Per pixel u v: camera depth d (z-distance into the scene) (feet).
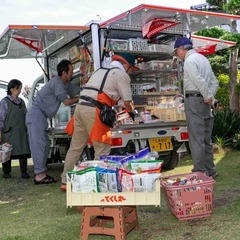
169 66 20.81
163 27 18.52
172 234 11.03
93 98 14.33
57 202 15.69
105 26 18.47
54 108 19.74
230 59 31.60
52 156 24.73
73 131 15.78
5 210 15.11
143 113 19.16
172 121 18.85
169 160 21.18
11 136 21.02
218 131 26.76
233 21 20.86
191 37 23.02
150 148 18.69
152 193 10.19
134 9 16.83
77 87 20.80
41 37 20.33
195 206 12.12
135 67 18.99
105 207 10.65
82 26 18.56
